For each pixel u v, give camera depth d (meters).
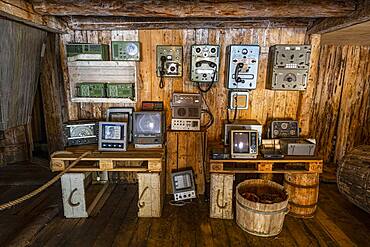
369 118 4.33
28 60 2.68
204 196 3.33
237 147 2.76
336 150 4.45
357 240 2.49
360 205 2.88
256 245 2.40
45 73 3.34
